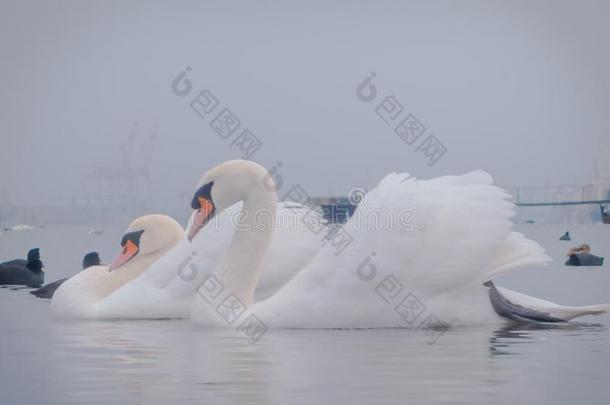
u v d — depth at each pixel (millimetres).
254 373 13492
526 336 16562
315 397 12000
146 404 11773
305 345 15781
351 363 14156
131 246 21719
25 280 28859
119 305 20172
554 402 11734
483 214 17656
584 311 17844
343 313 17484
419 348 15398
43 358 14984
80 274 21141
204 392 12328
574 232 84438
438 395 12070
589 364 14016
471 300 17703
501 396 12023
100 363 14461
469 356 14680
